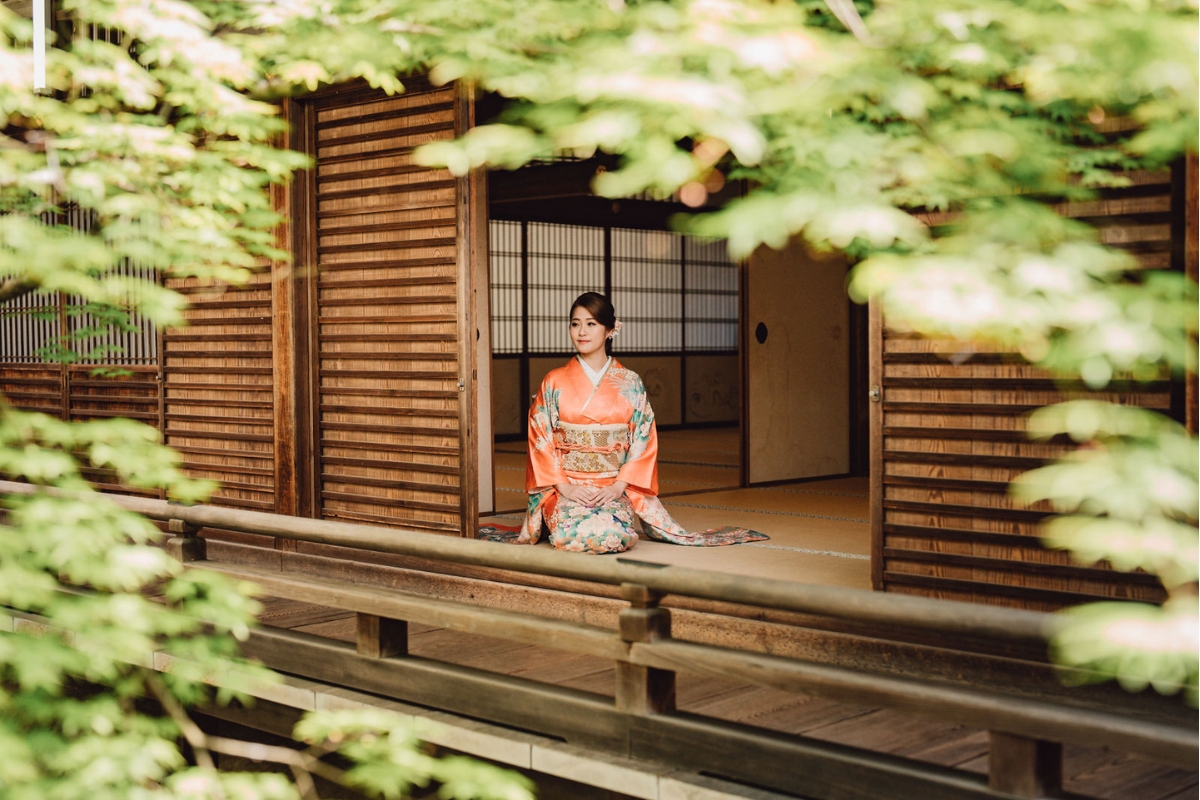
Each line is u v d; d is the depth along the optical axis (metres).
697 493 7.93
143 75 3.76
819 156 2.26
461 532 5.34
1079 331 1.93
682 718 3.30
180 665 3.32
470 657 4.52
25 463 3.07
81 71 3.62
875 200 2.20
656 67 2.19
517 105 2.62
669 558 5.29
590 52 2.47
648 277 13.51
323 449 5.92
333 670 4.17
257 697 4.34
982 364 3.89
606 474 5.50
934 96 2.31
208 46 3.69
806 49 2.15
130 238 3.50
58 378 7.58
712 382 14.20
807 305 8.76
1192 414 3.36
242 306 6.20
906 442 4.10
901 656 3.90
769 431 8.46
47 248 3.14
